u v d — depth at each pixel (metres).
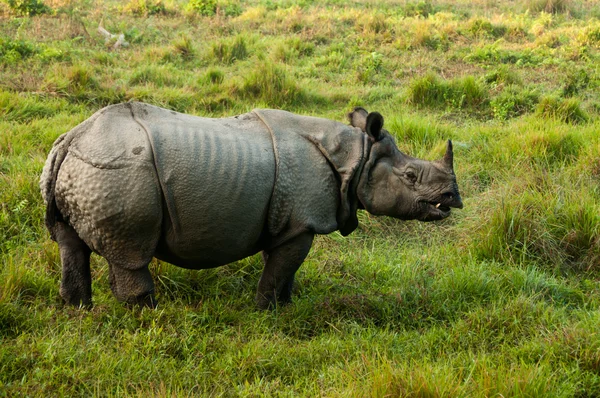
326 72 26.30
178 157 9.50
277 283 10.61
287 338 9.96
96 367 8.60
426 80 22.59
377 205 10.60
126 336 9.28
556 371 9.07
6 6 30.53
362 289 11.73
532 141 17.27
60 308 10.33
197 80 23.19
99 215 9.30
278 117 10.57
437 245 14.01
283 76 22.83
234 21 33.16
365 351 9.59
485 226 13.74
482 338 10.17
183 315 10.06
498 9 41.75
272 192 10.03
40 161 14.66
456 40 31.12
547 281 12.33
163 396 8.01
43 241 12.20
